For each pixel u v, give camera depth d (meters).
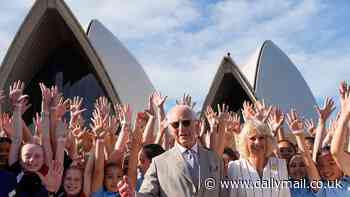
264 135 5.40
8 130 7.49
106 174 6.82
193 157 5.25
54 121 6.95
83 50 21.75
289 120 7.19
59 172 6.50
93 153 7.02
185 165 5.18
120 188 4.87
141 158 6.98
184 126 5.27
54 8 19.97
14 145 6.49
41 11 19.84
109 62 32.69
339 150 6.06
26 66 21.84
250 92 24.55
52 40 21.88
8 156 6.46
